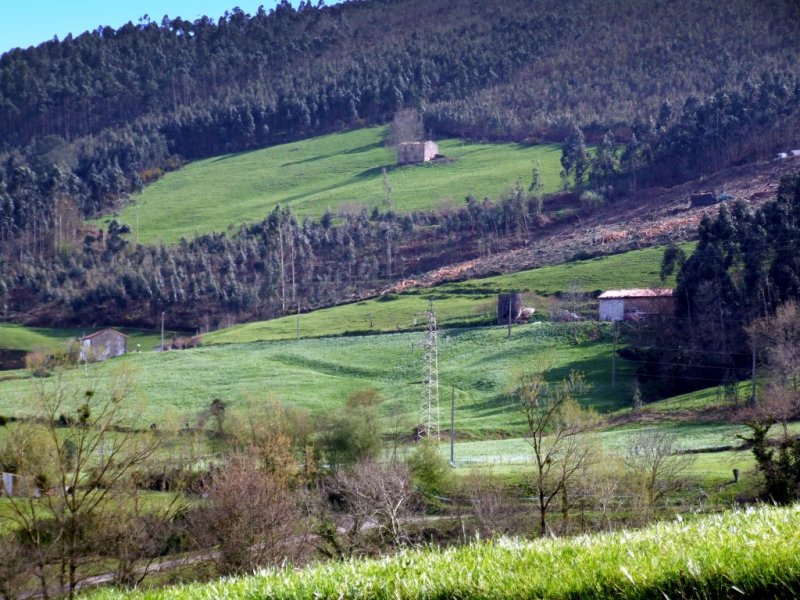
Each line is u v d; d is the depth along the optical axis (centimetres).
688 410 13775
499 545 2595
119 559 6581
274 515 6894
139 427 10469
